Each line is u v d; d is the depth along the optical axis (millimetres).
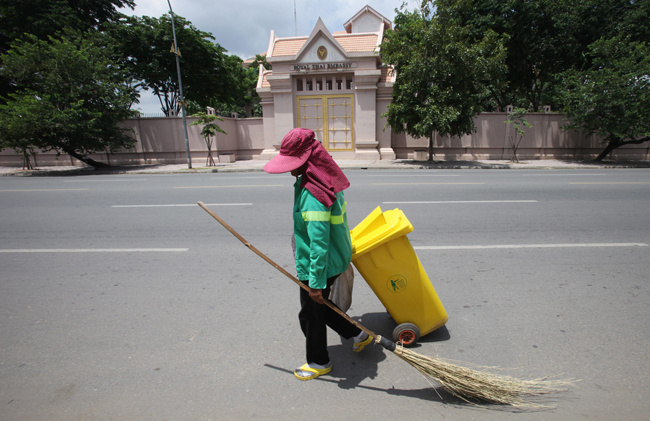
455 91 15492
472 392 2227
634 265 4340
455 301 3502
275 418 2102
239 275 4211
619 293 3617
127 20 24109
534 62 21469
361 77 18250
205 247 5250
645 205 7508
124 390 2348
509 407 2213
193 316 3285
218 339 2924
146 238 5746
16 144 16297
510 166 15680
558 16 19859
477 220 6453
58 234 6059
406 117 16078
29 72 16500
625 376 2422
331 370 2561
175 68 25484
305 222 2242
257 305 3480
